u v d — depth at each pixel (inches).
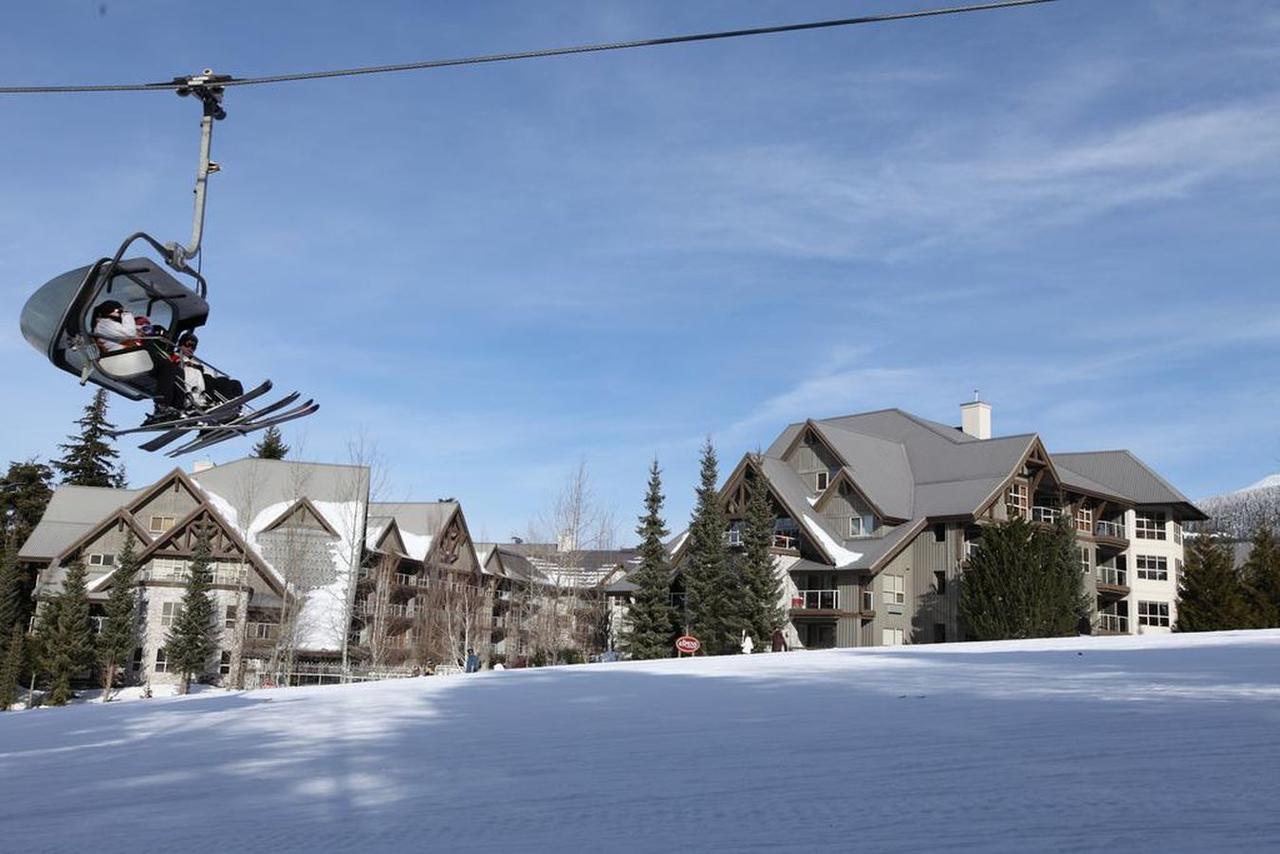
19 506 2970.0
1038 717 381.4
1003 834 205.3
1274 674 535.8
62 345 428.8
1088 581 2333.9
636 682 669.9
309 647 2078.0
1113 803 227.1
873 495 2154.3
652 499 2263.8
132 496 2345.0
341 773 338.3
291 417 498.6
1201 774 255.6
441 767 341.4
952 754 306.7
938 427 2527.1
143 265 434.9
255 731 471.8
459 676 805.2
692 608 2118.6
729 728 403.9
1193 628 2006.6
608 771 315.3
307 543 2060.8
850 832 216.1
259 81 472.4
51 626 1908.2
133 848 243.4
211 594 2068.2
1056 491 2294.5
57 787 343.6
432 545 2458.2
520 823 246.8
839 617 2062.0
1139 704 407.8
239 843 241.4
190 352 463.8
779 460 2314.2
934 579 2119.8
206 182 458.9
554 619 2274.9
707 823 234.1
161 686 2026.3
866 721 398.9
